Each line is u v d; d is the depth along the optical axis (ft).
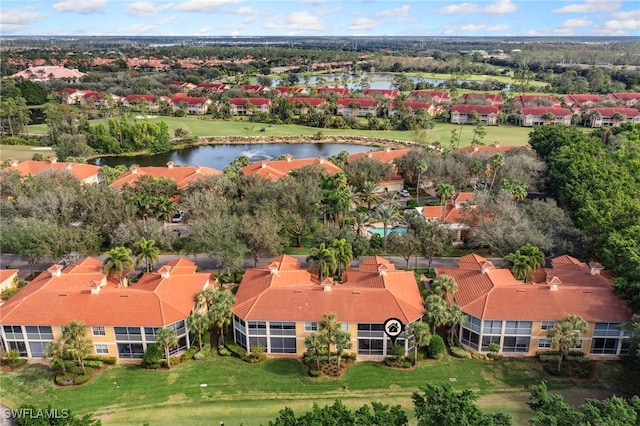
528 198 382.01
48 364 196.13
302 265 272.72
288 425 132.87
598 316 195.83
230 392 179.52
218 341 210.59
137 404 173.37
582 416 127.95
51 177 354.13
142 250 241.76
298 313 199.21
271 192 294.87
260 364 196.54
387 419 133.59
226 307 197.88
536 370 192.03
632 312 196.75
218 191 329.93
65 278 219.00
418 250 260.62
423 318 205.05
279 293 207.62
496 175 375.45
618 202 272.72
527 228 261.44
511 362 197.26
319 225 285.02
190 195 311.06
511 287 209.87
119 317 195.21
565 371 188.96
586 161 360.89
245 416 167.02
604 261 237.45
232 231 251.39
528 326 199.11
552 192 375.66
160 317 195.11
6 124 615.57
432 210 322.55
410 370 192.24
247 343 202.39
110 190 306.96
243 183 338.34
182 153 573.33
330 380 186.09
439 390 140.56
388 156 436.35
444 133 636.07
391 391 179.93
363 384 183.83
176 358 196.75
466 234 308.60
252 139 627.05
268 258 285.23
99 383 184.75
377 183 380.37
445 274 227.61
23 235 248.73
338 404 141.59
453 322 197.26
